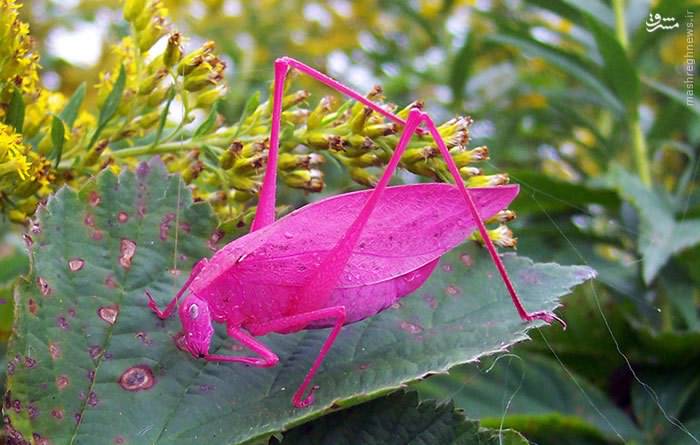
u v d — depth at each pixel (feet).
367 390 0.52
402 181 0.72
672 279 0.75
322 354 0.52
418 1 1.30
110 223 0.56
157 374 0.54
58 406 0.52
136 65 0.61
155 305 0.55
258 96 0.60
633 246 0.79
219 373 0.55
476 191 0.55
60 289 0.54
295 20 1.34
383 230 0.55
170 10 1.27
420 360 0.53
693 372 0.70
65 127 0.58
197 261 0.57
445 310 0.56
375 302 0.55
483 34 1.00
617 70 0.80
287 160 0.58
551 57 0.84
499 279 0.57
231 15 1.31
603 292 0.77
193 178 0.59
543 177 0.77
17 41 0.57
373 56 1.25
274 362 0.54
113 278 0.55
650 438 0.68
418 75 1.13
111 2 1.21
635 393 0.70
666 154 1.02
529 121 1.04
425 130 0.57
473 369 0.72
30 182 0.58
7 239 0.92
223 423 0.53
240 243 0.54
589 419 0.70
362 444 0.52
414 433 0.52
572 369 0.73
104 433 0.52
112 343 0.54
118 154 0.60
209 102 0.61
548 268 0.58
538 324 0.54
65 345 0.53
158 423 0.53
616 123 0.90
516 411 0.70
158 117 0.61
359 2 1.38
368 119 0.57
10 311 0.68
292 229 0.54
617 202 0.78
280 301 0.55
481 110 1.02
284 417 0.51
